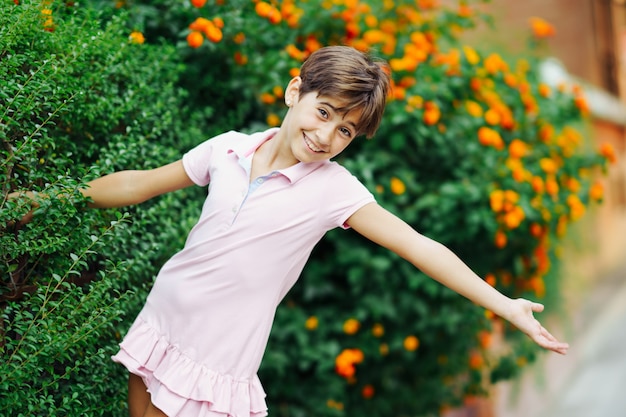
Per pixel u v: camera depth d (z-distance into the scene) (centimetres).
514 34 422
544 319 410
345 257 279
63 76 165
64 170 168
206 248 153
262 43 265
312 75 150
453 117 298
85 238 162
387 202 286
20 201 148
